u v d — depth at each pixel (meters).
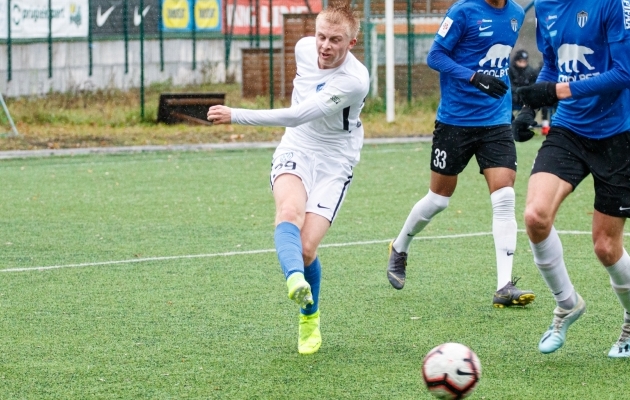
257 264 15.46
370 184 24.80
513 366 10.05
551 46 10.33
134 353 10.56
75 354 10.52
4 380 9.59
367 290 13.69
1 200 22.34
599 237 10.10
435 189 13.23
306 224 10.39
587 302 12.85
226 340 11.10
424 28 45.16
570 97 9.59
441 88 13.23
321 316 12.23
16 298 13.20
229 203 21.88
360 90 10.35
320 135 10.65
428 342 11.00
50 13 41.16
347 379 9.61
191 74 48.47
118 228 18.78
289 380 9.59
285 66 44.56
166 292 13.54
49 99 41.34
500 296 12.62
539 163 10.14
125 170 27.78
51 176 26.48
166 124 39.31
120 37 44.97
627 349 10.38
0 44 40.97
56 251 16.55
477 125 12.94
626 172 9.88
